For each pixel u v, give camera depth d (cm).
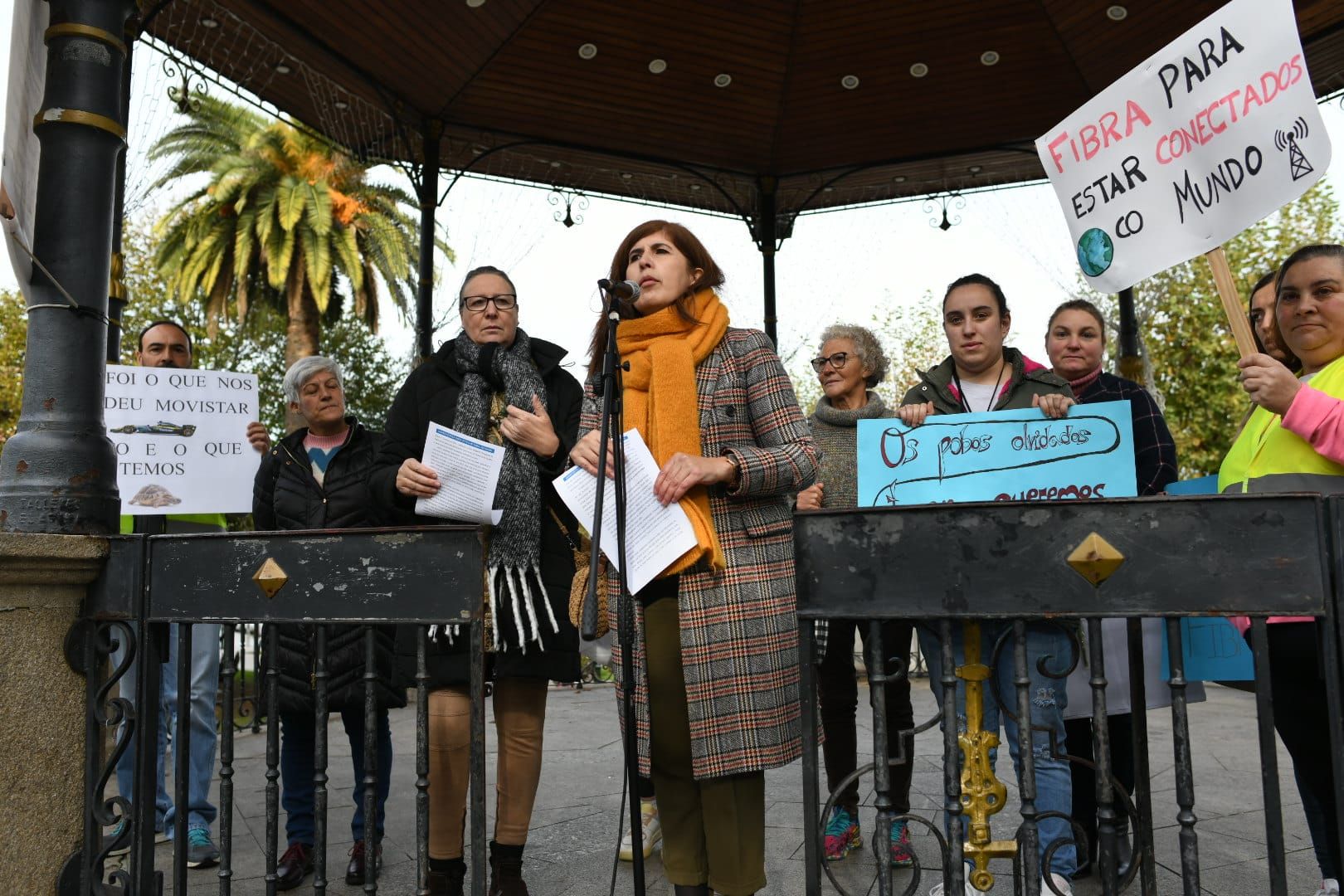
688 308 235
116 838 222
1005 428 258
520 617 267
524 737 273
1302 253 236
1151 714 630
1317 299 230
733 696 210
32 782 216
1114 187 236
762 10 630
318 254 1716
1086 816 312
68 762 222
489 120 725
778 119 741
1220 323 1551
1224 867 312
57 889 219
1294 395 207
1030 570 173
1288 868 311
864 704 636
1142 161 231
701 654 211
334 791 454
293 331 1855
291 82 652
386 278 1861
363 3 578
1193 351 1578
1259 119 209
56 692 221
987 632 255
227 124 1727
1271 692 160
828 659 336
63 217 236
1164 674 294
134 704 225
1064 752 250
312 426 351
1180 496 166
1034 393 284
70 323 235
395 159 739
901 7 630
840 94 713
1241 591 162
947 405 300
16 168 223
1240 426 251
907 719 329
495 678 275
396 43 620
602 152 770
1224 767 462
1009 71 686
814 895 182
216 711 362
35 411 232
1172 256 225
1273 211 207
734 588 215
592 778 473
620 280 243
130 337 1959
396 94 675
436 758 265
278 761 212
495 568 270
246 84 649
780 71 689
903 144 776
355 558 206
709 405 229
